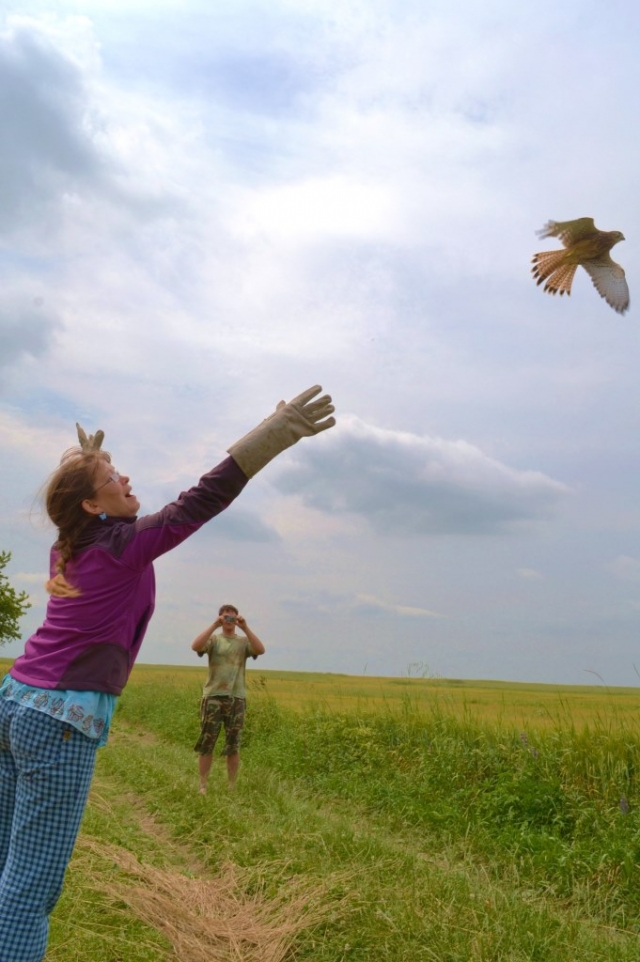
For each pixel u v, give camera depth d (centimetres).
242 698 1088
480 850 815
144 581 349
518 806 873
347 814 970
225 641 1092
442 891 610
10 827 339
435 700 1353
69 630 330
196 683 2839
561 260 604
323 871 637
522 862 744
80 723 324
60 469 347
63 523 340
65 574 338
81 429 376
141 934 506
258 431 344
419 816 912
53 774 323
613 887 691
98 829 737
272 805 936
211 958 487
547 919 578
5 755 338
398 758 1128
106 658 333
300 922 532
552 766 934
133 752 1409
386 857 695
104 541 335
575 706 1230
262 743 1418
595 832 807
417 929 535
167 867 655
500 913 566
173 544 337
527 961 507
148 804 957
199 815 862
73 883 566
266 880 621
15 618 3862
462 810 914
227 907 569
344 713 1334
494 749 1024
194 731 1703
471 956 500
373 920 543
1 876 334
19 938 316
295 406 347
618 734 953
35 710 324
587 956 530
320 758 1200
